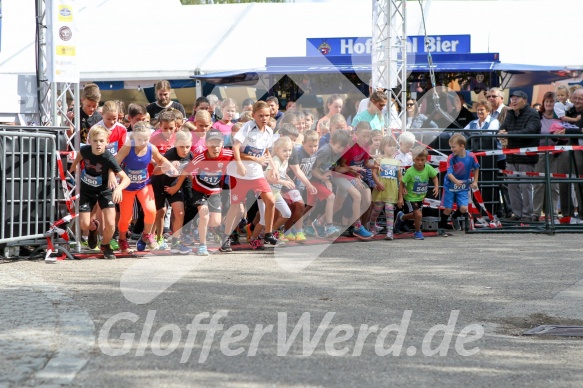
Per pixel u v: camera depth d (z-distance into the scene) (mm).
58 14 8648
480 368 4191
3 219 7809
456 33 16875
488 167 11055
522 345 4711
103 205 8055
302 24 17422
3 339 4602
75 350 4387
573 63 15828
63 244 8336
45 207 8148
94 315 5309
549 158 11062
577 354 4520
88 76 15859
